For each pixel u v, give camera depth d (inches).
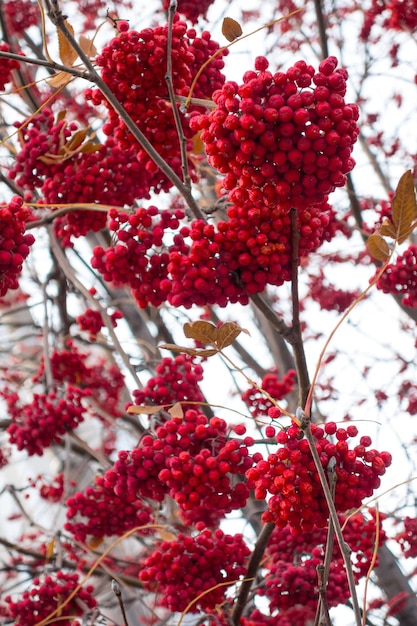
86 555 78.0
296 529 45.3
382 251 45.5
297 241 46.9
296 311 47.3
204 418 49.3
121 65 48.1
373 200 84.0
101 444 90.4
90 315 67.6
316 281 93.4
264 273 47.8
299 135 42.9
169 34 46.8
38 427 63.4
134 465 50.2
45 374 68.2
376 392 90.4
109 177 55.6
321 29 74.0
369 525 55.9
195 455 49.3
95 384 78.3
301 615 57.8
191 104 49.7
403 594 70.1
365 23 87.1
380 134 89.0
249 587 53.1
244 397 61.5
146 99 49.3
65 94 82.2
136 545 95.0
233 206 48.8
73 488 80.4
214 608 53.2
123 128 49.9
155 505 68.3
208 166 71.7
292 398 77.9
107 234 78.2
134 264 50.0
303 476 44.4
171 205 84.0
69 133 56.2
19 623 58.7
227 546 52.5
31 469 120.8
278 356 84.4
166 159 51.8
